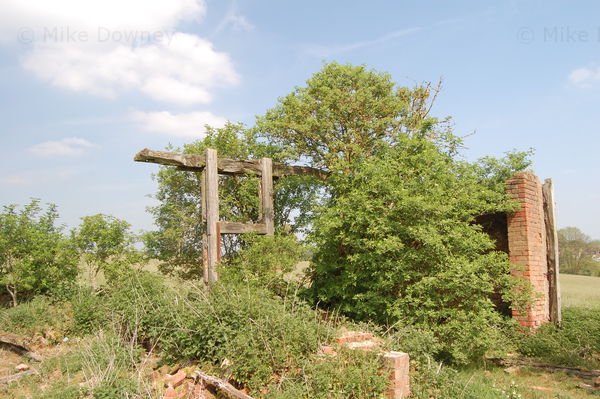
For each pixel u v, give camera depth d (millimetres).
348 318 8859
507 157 10773
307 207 13859
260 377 5277
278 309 6414
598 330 9508
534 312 9750
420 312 7793
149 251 14016
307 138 12562
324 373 5242
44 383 6496
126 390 5250
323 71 12758
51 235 11750
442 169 9055
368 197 9086
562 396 6336
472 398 5898
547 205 10883
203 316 6438
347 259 9484
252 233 10156
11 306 10742
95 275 11828
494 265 8742
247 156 13719
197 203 14578
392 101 12383
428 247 8070
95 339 7715
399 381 5566
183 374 5812
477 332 7785
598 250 41406
